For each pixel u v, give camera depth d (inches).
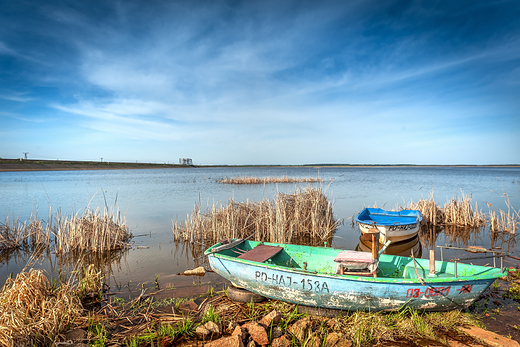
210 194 1253.7
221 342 199.0
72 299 261.7
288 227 568.4
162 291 314.8
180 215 791.7
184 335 226.8
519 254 443.8
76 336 222.4
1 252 472.4
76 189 1482.5
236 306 271.9
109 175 3203.7
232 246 342.3
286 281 256.4
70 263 420.8
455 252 466.6
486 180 2263.8
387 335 217.8
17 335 200.2
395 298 234.5
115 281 348.5
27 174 3430.1
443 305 238.2
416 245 510.3
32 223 543.8
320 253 320.2
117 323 247.8
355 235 589.3
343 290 240.1
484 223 653.9
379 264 299.0
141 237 568.7
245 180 1889.8
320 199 647.8
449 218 681.6
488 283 229.8
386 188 1547.7
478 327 227.0
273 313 235.8
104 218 510.3
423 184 1834.4
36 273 259.6
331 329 231.5
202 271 369.7
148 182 2026.3
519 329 227.9
